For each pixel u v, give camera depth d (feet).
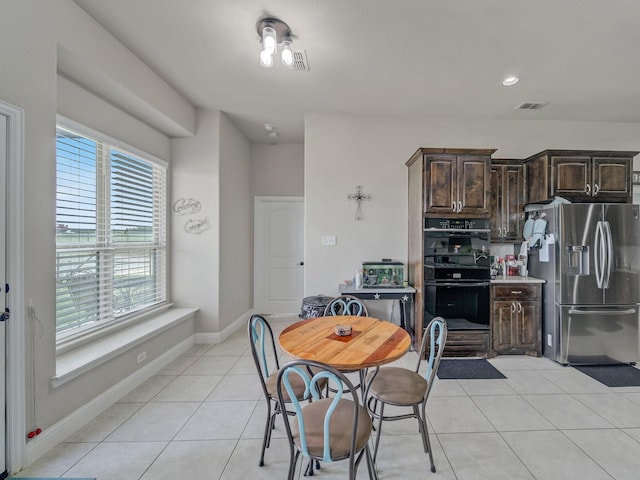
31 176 5.30
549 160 10.01
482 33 6.78
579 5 5.88
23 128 5.14
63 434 5.89
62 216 7.03
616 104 10.30
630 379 8.39
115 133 8.43
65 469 5.16
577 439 5.93
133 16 6.37
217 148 11.10
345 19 6.36
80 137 7.45
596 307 9.29
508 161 10.79
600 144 11.70
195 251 11.21
